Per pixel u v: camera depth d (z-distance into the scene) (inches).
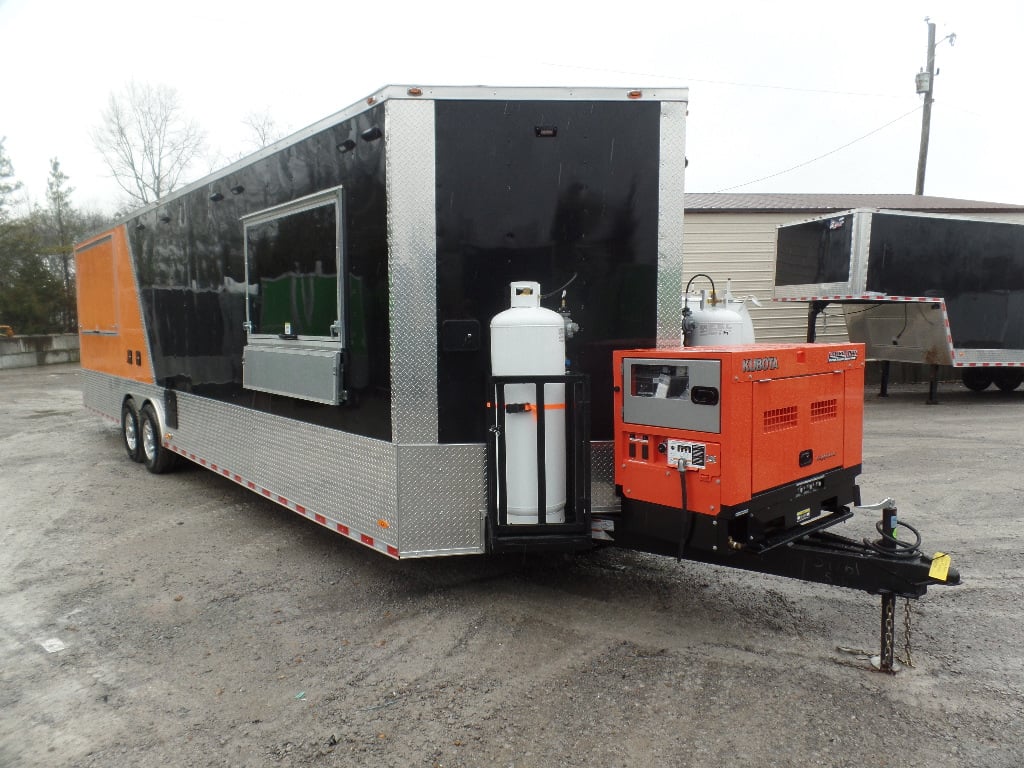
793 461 135.8
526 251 146.4
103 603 163.5
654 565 183.2
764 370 127.6
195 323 239.9
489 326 146.2
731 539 129.4
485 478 147.9
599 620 151.1
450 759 104.4
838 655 134.5
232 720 115.6
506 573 178.7
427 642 141.7
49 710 119.7
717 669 129.5
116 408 330.0
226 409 221.3
